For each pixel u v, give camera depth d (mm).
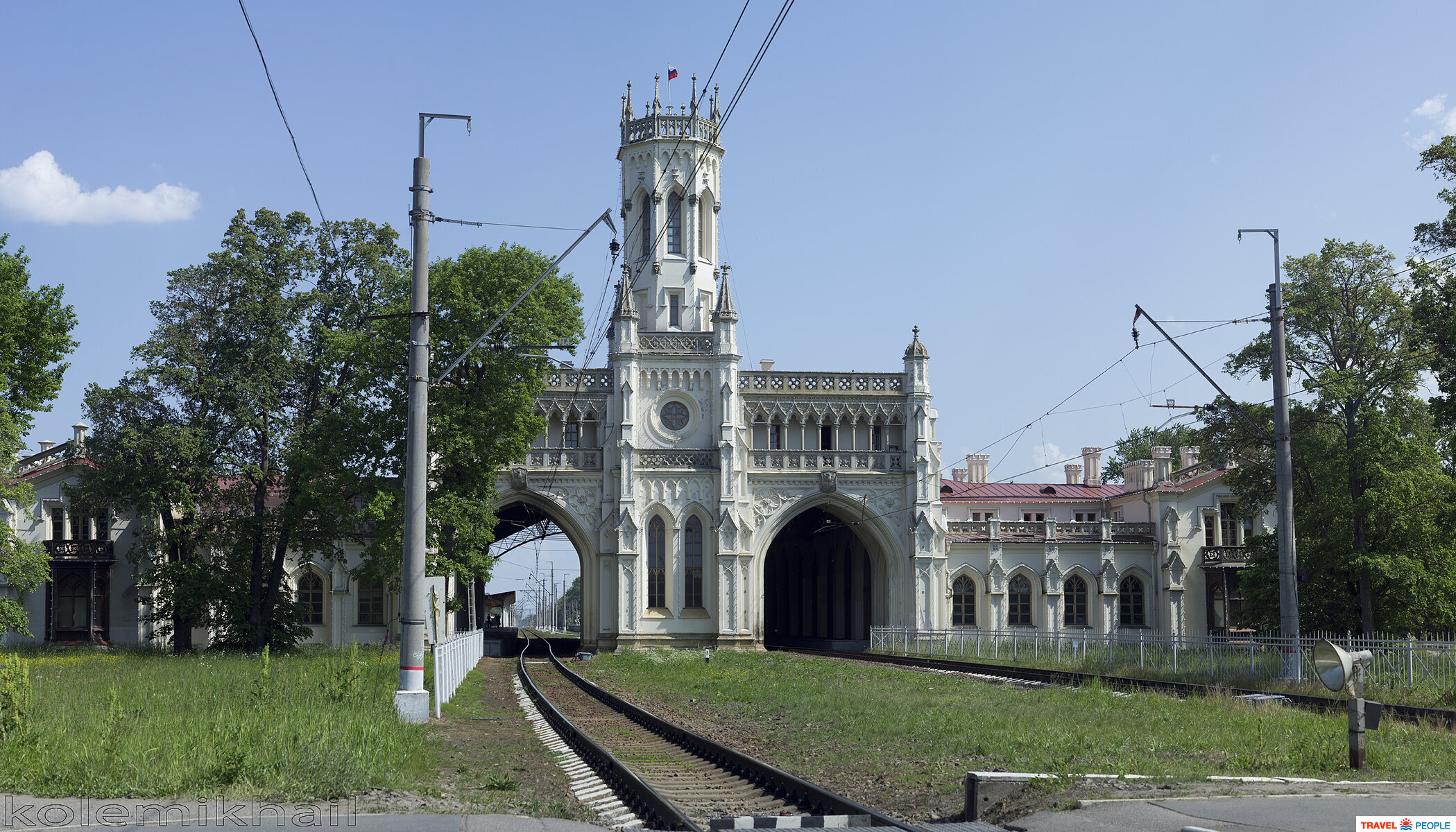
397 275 56219
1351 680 17406
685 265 75938
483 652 69938
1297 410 50812
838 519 76250
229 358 55438
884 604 72250
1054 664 47375
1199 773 16328
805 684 36906
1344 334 50438
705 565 68812
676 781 18109
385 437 50344
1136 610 71750
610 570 67875
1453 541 46969
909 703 29109
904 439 72125
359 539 56312
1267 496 52625
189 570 53969
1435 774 16703
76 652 53562
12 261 44219
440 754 20078
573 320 53844
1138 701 27812
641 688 39594
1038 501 79500
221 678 31531
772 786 17219
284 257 56500
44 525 61125
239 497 56750
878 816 13898
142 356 54656
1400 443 46906
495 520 52469
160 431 52594
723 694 35281
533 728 25766
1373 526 47562
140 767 15648
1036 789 14922
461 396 51406
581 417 69375
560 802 15688
